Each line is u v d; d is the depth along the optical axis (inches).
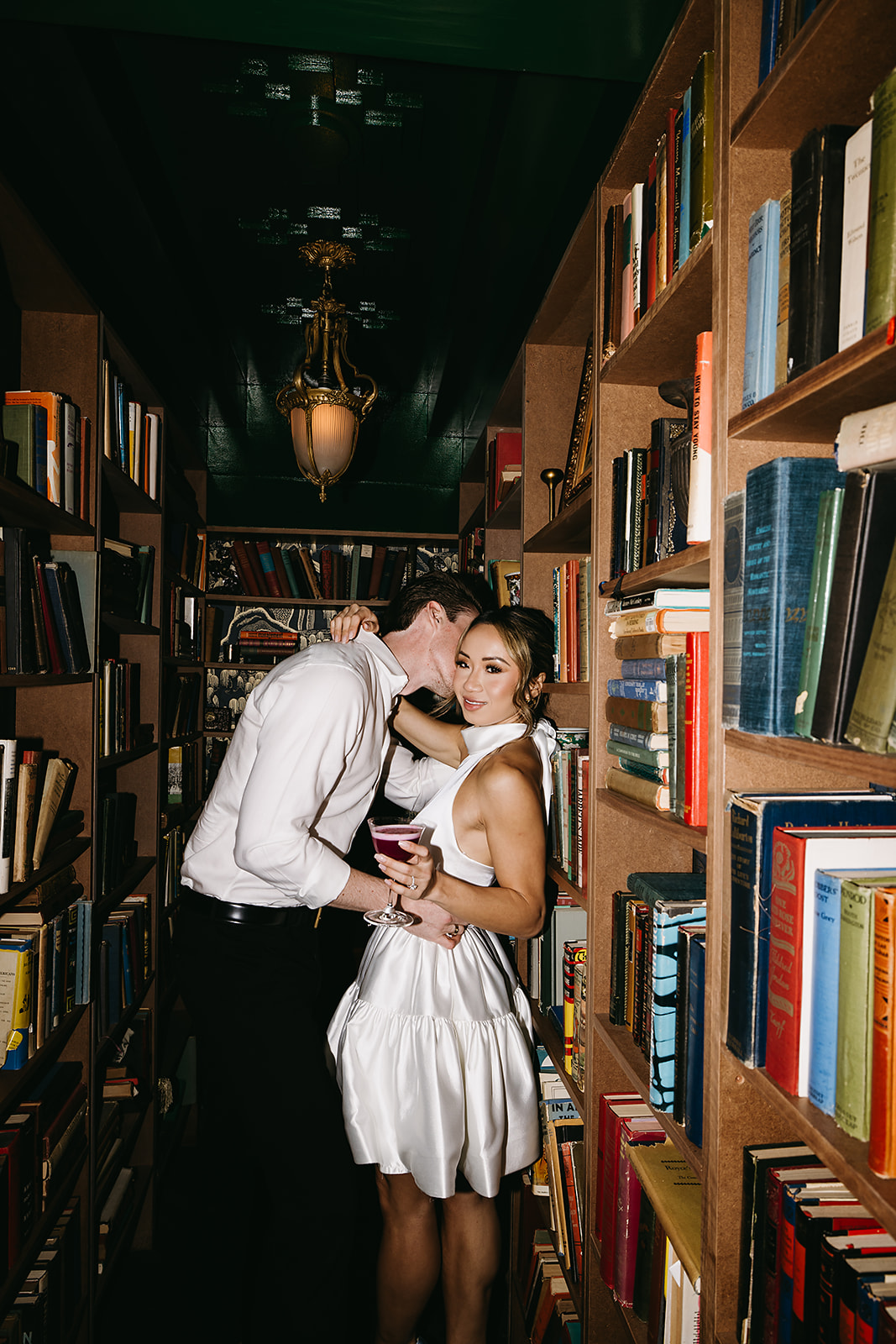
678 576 46.0
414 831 53.6
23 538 61.2
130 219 91.5
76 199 86.1
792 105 33.6
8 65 66.4
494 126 84.4
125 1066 97.4
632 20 62.9
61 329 76.2
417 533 158.9
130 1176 94.6
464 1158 59.0
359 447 166.4
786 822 33.2
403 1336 63.2
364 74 81.4
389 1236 61.6
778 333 34.5
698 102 41.9
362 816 68.9
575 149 80.2
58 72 67.1
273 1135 61.3
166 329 120.8
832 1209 32.1
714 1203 37.2
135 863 102.7
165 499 114.3
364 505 166.6
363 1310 82.1
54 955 67.9
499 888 56.9
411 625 73.9
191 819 131.6
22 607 60.8
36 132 75.1
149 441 106.7
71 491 71.6
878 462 27.1
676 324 47.6
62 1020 70.5
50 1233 70.9
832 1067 29.7
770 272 34.7
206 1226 100.7
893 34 28.9
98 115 73.0
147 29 63.7
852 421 28.2
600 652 59.5
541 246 98.1
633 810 49.6
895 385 28.6
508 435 109.9
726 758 37.2
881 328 25.5
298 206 106.0
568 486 73.9
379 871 153.3
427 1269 61.2
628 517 53.8
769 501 32.2
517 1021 64.7
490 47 66.3
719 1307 37.2
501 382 126.5
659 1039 45.4
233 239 114.2
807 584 31.7
